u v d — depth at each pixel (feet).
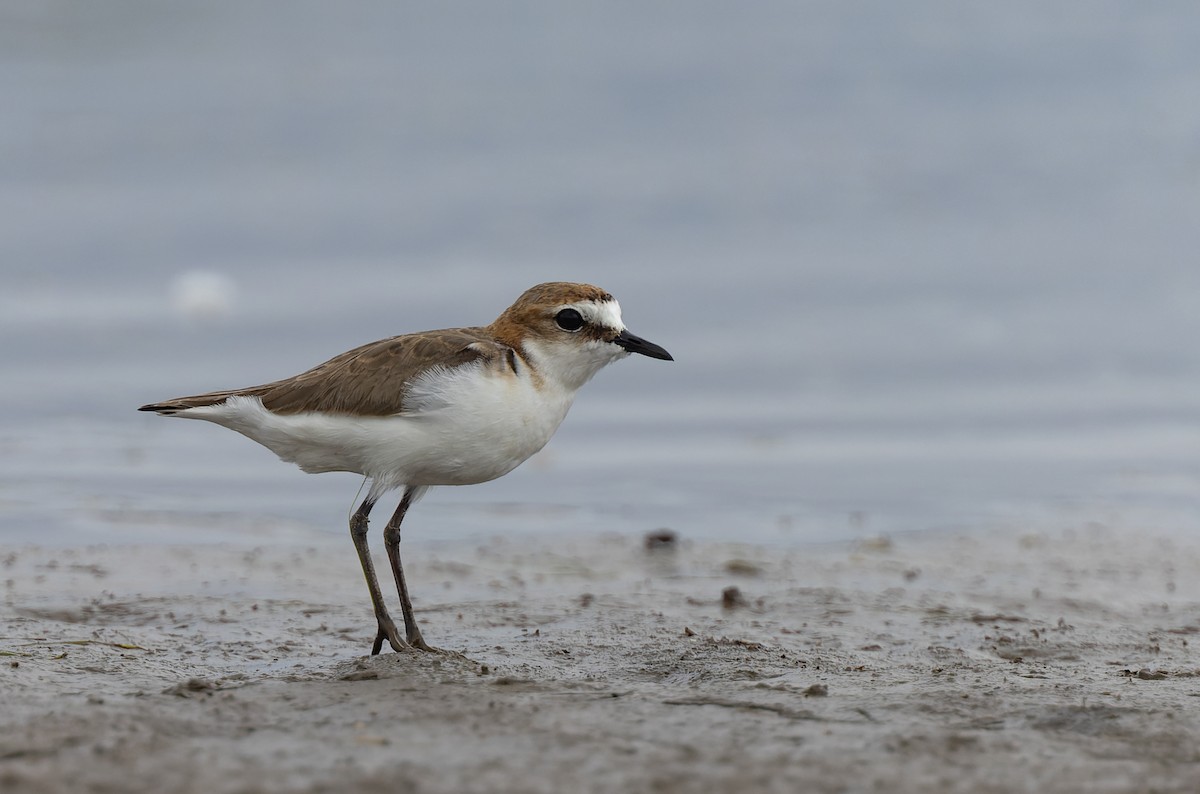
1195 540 46.44
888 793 18.65
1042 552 44.65
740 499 51.80
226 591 36.60
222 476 52.90
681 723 22.04
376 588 29.37
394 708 22.81
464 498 51.72
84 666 27.27
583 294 30.50
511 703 23.29
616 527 48.01
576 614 34.04
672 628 32.40
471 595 37.17
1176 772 19.69
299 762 19.65
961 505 51.19
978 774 19.48
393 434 28.58
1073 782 19.19
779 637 31.68
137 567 39.50
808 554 44.19
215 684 25.26
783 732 21.54
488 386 28.81
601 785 18.74
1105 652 30.83
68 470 52.08
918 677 26.96
